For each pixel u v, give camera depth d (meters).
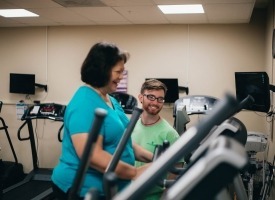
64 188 1.45
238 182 1.69
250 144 3.27
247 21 5.30
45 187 5.07
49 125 6.19
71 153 1.45
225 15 4.91
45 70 6.21
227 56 5.56
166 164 0.60
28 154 6.30
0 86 6.40
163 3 4.27
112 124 1.44
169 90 5.52
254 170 3.29
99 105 1.45
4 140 6.40
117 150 0.99
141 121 2.24
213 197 0.56
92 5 4.47
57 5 4.52
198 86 5.66
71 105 1.45
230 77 5.55
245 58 5.50
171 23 5.67
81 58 6.06
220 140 0.59
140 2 4.25
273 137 4.30
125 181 1.47
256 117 5.42
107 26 5.94
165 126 2.21
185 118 2.80
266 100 3.54
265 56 5.28
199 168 0.56
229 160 0.53
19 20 5.64
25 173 6.30
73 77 6.10
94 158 1.32
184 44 5.70
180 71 5.72
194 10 4.67
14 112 6.32
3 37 6.38
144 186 0.60
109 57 1.47
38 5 4.55
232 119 1.26
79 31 6.05
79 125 1.38
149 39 5.81
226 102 0.58
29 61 6.28
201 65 5.65
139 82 5.85
